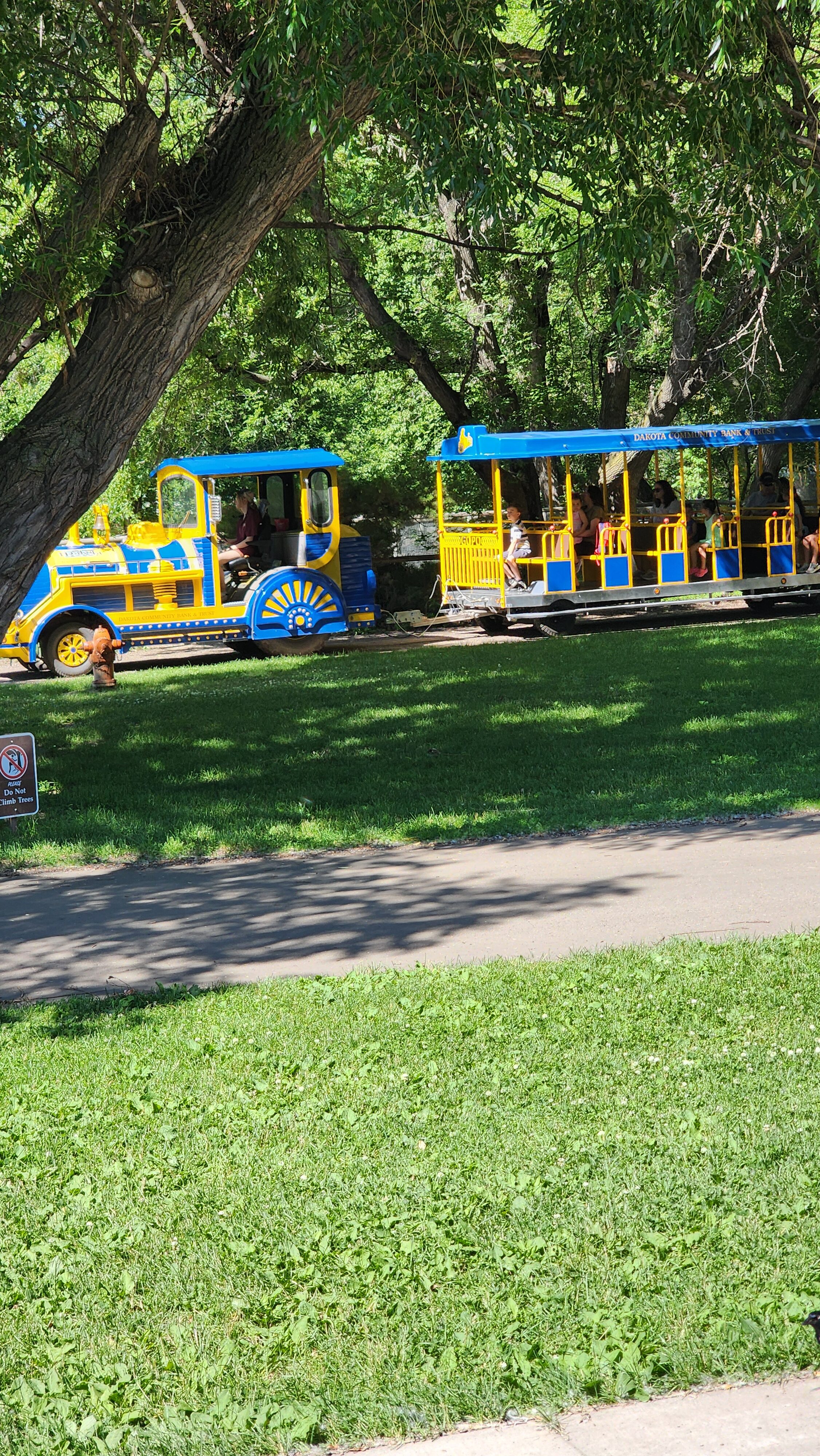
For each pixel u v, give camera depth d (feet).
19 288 36.47
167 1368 12.27
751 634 68.49
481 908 27.63
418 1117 17.44
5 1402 11.89
